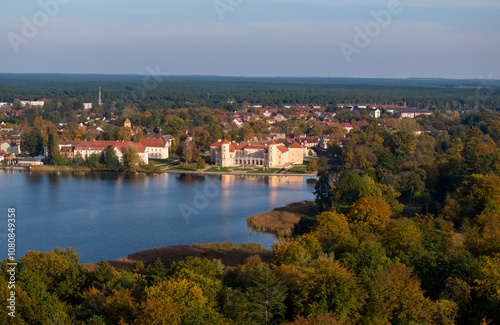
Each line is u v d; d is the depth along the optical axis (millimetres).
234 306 78812
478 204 154750
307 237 108000
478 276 88125
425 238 114875
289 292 83000
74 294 90188
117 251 148000
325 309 78750
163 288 80938
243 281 91875
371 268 90125
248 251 142875
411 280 85000
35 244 153125
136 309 77438
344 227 118375
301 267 90375
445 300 80688
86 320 79250
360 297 80688
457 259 94188
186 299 78312
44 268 93812
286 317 81125
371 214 130750
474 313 82625
